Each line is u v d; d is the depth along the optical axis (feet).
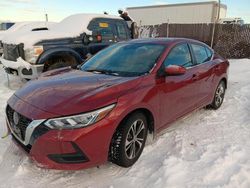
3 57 23.49
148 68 11.82
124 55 13.38
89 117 8.91
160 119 11.72
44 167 9.10
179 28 60.59
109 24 26.02
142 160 10.93
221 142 12.32
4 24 57.41
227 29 52.16
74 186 9.38
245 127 14.19
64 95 9.74
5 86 23.61
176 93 12.48
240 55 48.29
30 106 9.55
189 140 12.58
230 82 25.85
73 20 25.14
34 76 20.62
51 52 21.12
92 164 9.25
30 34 21.74
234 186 9.07
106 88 10.02
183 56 13.83
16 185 9.30
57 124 8.77
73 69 13.84
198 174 9.70
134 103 9.97
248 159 10.69
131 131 10.30
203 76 14.80
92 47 24.16
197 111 16.88
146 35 65.36
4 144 12.07
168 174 9.70
